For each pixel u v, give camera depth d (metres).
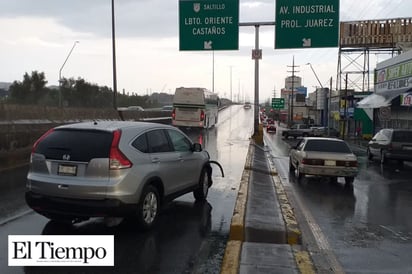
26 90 68.50
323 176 15.16
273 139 47.81
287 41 23.83
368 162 21.88
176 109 40.19
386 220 8.65
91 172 6.39
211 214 8.32
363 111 50.06
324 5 23.42
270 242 6.72
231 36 24.61
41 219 7.66
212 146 26.72
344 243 6.90
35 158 6.76
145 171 6.89
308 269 5.39
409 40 46.78
